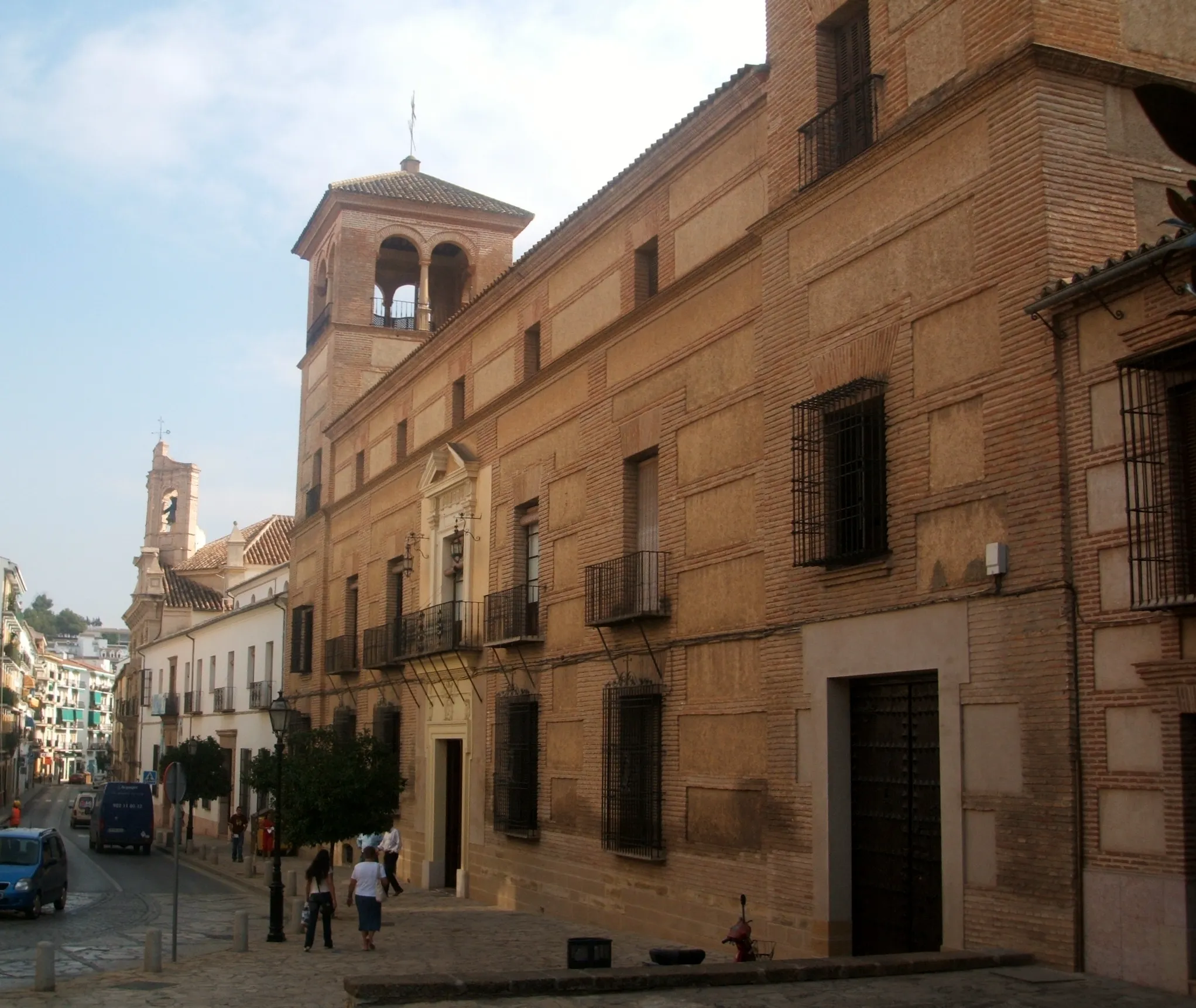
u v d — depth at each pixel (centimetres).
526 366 2514
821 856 1505
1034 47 1270
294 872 2758
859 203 1520
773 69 1716
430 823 2869
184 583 7594
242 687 5116
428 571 2978
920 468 1391
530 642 2359
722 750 1727
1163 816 1078
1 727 8675
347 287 3791
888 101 1492
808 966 1123
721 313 1808
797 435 1602
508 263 3906
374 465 3475
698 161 1909
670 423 1925
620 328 2097
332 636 3734
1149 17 1341
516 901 2381
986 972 1140
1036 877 1192
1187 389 1110
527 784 2358
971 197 1347
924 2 1445
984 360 1312
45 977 1534
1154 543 1109
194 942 2105
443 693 2847
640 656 1964
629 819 1952
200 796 4750
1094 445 1181
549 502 2344
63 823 7556
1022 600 1236
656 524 2008
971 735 1289
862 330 1499
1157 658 1099
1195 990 1033
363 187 3812
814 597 1552
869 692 1498
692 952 1362
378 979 1057
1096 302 1185
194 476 9075
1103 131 1291
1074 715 1169
